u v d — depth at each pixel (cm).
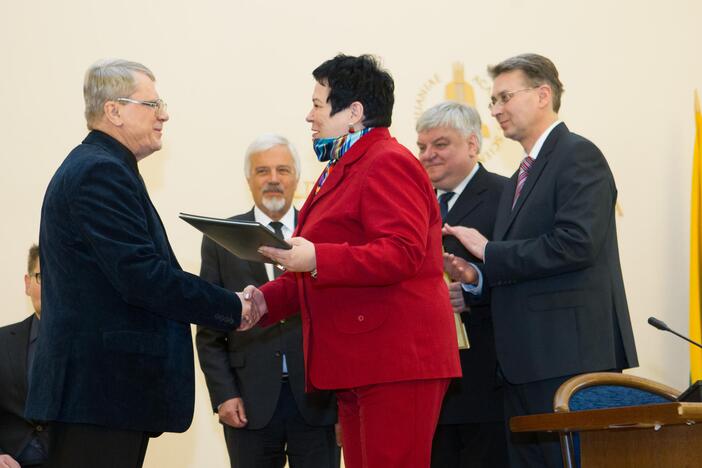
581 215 318
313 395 364
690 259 600
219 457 506
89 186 257
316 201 258
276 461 372
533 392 322
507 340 327
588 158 330
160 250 272
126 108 283
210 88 529
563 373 314
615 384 278
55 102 497
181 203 516
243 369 369
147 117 286
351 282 232
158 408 259
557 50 614
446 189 396
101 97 283
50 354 255
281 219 405
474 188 392
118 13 514
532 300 325
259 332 370
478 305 358
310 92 551
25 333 381
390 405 237
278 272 385
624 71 627
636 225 613
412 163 248
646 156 623
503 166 585
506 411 340
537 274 319
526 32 607
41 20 500
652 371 599
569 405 266
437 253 254
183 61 526
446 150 385
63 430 254
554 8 617
